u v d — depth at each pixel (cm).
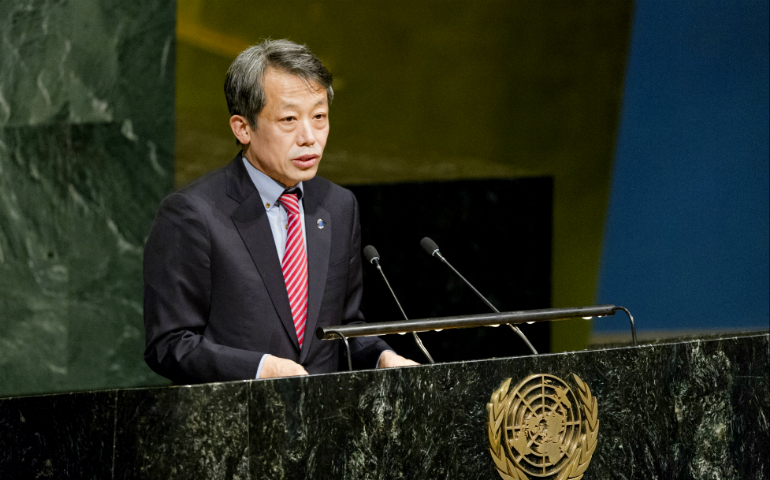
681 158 1655
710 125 1645
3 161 1399
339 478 579
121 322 1430
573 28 1644
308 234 787
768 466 725
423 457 601
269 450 564
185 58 1453
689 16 1638
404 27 1577
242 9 1478
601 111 1662
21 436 532
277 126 746
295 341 761
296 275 774
